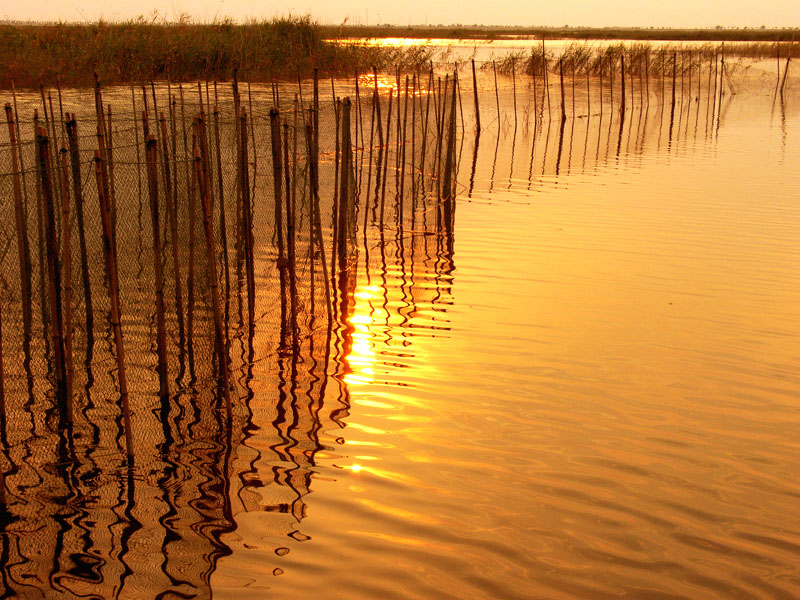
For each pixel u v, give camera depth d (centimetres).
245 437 526
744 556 417
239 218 787
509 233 1071
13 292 669
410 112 1925
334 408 569
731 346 700
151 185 557
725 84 3441
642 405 586
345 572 393
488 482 479
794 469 505
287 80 2164
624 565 407
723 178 1494
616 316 767
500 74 3147
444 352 673
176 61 2002
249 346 666
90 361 613
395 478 480
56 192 658
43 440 511
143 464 489
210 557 403
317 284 814
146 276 709
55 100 1491
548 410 574
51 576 387
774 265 941
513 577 394
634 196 1323
